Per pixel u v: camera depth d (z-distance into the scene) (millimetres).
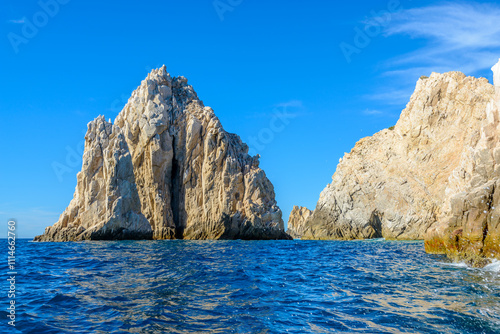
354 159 89750
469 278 17719
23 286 16281
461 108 73375
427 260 26359
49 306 12680
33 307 12594
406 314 11352
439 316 11039
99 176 65875
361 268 22828
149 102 70250
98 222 62938
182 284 16625
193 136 72625
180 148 73000
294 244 55875
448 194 32438
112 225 62094
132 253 33188
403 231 74750
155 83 75125
